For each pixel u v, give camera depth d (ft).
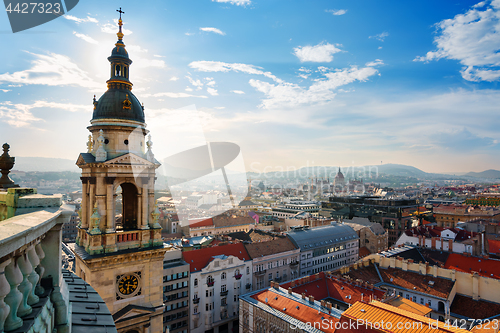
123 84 136.15
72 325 45.68
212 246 372.17
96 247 119.75
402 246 404.57
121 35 138.31
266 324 236.84
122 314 118.11
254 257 367.25
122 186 140.87
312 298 234.79
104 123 127.03
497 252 362.74
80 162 128.67
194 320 301.02
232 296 334.65
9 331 27.32
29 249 32.37
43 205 44.34
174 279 291.79
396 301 245.04
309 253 437.58
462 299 289.33
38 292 36.99
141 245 128.77
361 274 336.49
